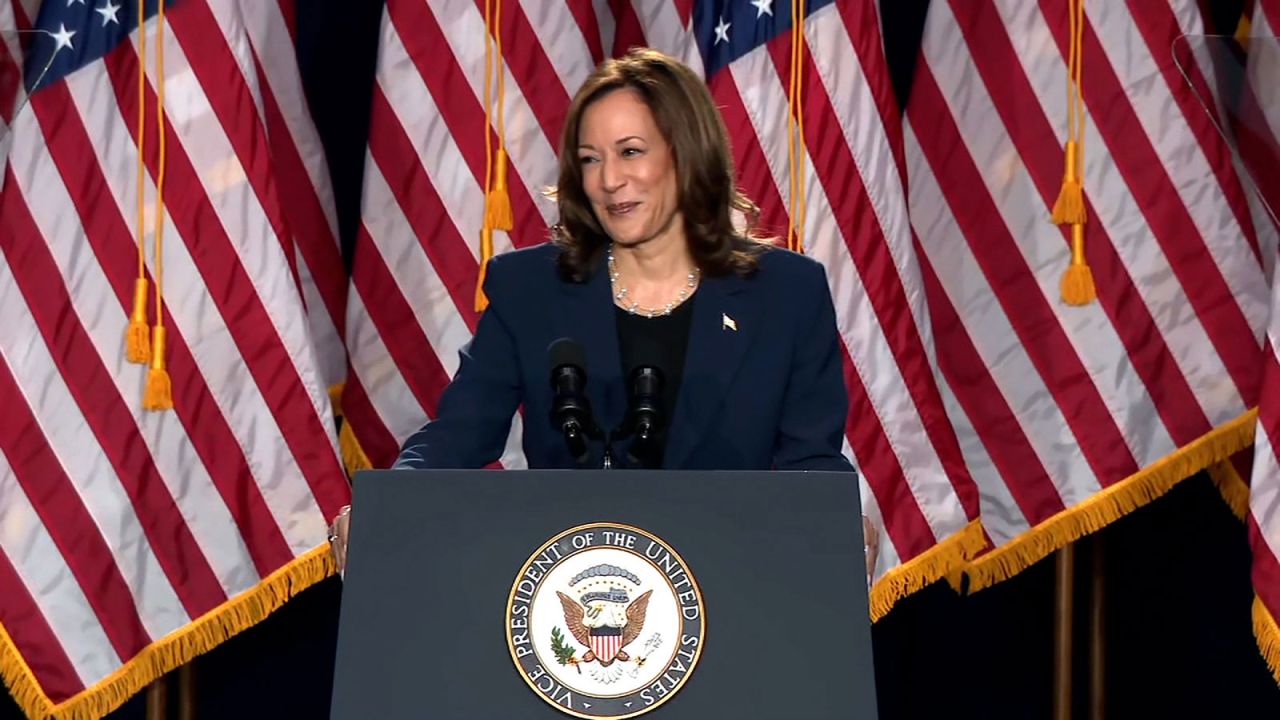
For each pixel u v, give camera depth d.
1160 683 16.75
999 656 16.88
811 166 13.89
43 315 13.07
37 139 13.16
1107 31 13.98
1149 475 13.93
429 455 8.80
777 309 9.00
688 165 8.75
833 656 6.34
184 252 13.28
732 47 14.00
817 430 8.98
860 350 13.88
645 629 6.37
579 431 7.85
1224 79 9.62
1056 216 13.87
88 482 13.10
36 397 13.05
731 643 6.36
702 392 8.78
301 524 13.46
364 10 15.92
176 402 13.24
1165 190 13.89
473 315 13.92
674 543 6.50
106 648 13.10
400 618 6.37
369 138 14.20
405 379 14.02
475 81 14.00
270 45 14.92
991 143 14.27
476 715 6.23
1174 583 16.70
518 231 13.92
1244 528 16.52
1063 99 14.04
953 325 14.49
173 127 13.33
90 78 13.27
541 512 6.56
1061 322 14.09
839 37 14.02
